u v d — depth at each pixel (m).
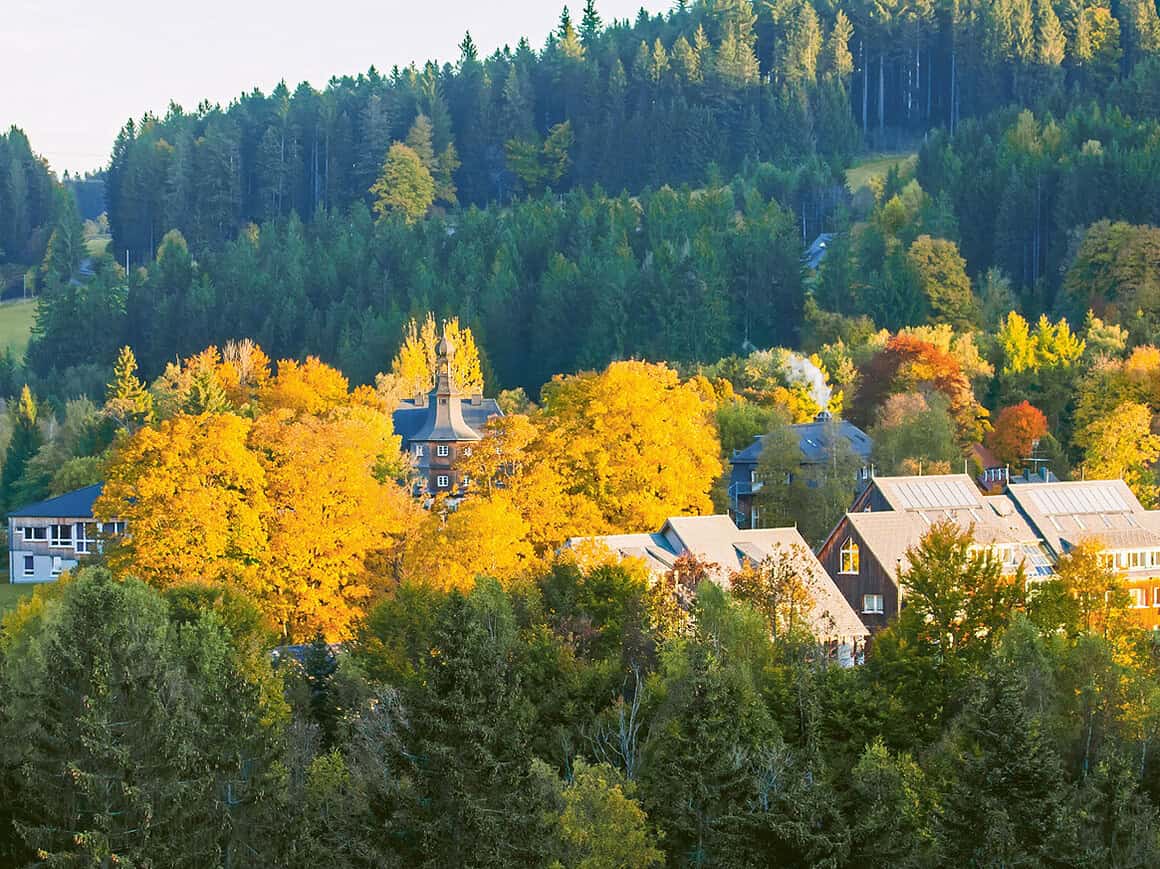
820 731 193.12
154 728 174.75
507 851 156.75
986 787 167.50
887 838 163.25
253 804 172.88
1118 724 199.38
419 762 160.50
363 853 159.38
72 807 175.38
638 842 162.75
